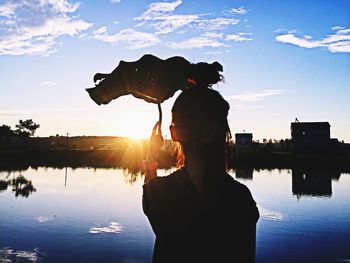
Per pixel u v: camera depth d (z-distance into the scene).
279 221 22.78
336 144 89.25
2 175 57.69
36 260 14.94
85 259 15.03
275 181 48.28
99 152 97.25
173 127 1.60
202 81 1.63
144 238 18.47
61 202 31.09
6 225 21.61
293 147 90.69
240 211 1.51
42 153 97.62
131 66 1.86
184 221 1.51
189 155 1.56
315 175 58.03
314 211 26.58
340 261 14.87
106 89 1.85
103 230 20.25
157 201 1.56
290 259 15.12
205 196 1.52
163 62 1.85
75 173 63.34
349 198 33.50
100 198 33.69
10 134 134.62
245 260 1.50
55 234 19.36
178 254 1.50
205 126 1.53
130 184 46.62
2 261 14.73
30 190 39.66
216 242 1.49
